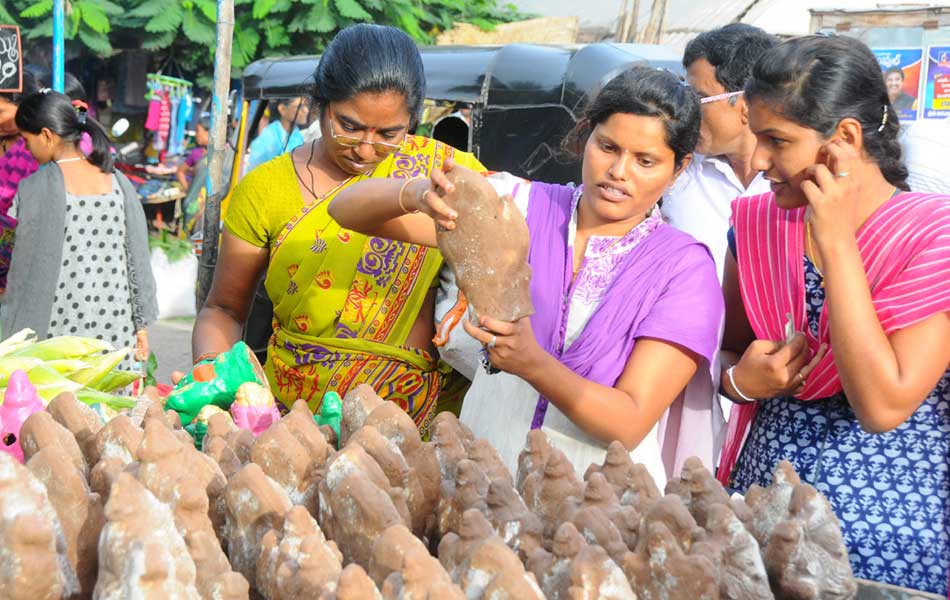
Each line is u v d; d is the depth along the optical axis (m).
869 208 1.83
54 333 3.89
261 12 11.14
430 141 2.46
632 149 1.80
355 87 2.14
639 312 1.86
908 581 1.84
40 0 11.13
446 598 0.98
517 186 2.05
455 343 2.21
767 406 2.02
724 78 2.75
